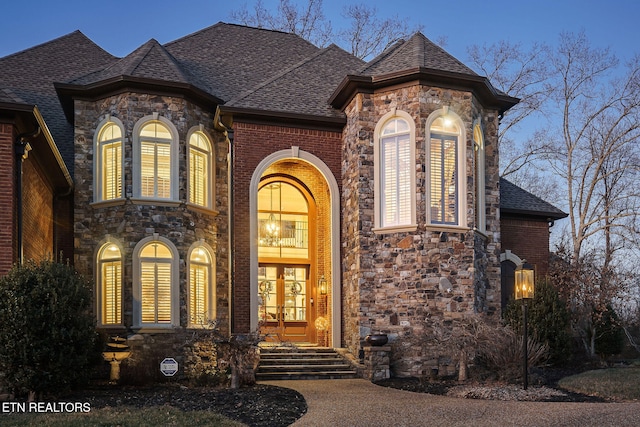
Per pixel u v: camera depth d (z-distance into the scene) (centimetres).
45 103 1972
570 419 1016
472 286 1650
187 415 1052
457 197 1695
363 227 1686
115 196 1692
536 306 1770
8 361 1170
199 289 1728
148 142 1684
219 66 2089
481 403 1181
